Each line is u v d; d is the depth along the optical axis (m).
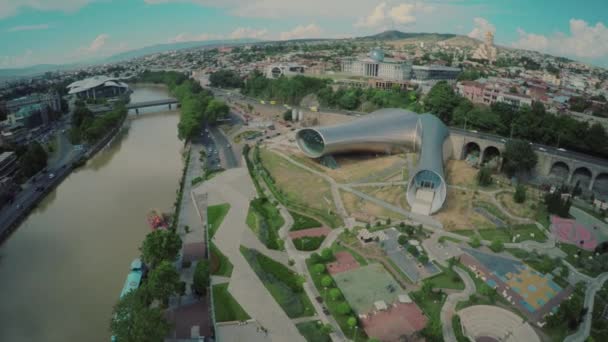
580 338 82.31
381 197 150.75
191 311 93.56
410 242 118.25
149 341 73.06
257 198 151.62
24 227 144.88
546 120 189.62
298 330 85.06
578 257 110.69
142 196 171.12
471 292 96.81
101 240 133.62
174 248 103.62
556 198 137.88
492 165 184.25
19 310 100.38
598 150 169.38
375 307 90.81
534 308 91.56
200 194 160.50
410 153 187.38
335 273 104.19
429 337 79.62
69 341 90.25
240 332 85.06
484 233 125.00
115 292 106.62
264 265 107.50
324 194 155.00
